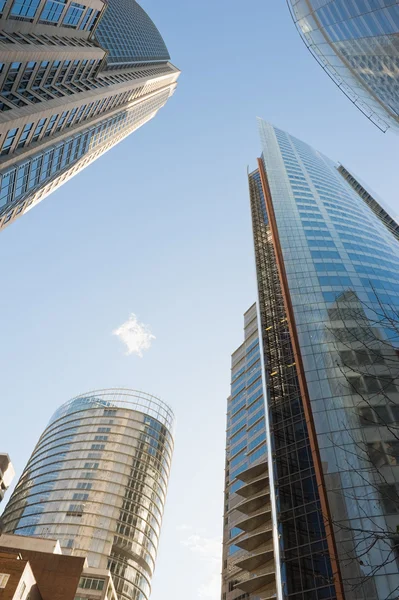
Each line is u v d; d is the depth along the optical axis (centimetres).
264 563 6378
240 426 9419
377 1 3512
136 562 12825
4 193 8138
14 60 7788
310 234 9012
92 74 11612
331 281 7331
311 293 7081
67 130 10075
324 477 4550
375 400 4962
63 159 10325
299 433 6234
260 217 13325
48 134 9331
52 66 9281
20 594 5962
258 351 10519
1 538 8931
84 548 12256
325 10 4847
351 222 10138
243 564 6462
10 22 8156
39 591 7350
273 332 8275
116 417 16088
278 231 9225
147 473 14812
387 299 6875
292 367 7344
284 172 13112
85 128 11212
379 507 4025
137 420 16125
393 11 3419
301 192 11481
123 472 14362
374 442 4591
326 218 9919
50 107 8712
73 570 7712
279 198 11006
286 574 4750
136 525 13425
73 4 9762
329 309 6588
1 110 7488
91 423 15900
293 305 6919
